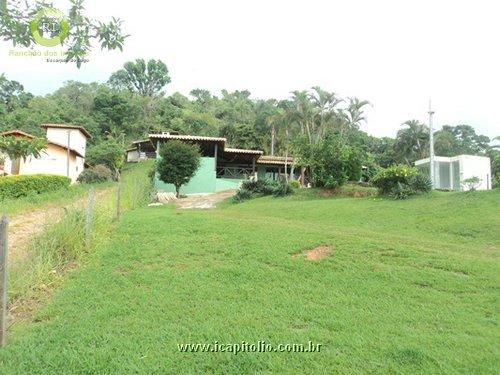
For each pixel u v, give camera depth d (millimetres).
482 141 66438
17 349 4426
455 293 6898
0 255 4547
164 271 7383
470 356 4438
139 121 64250
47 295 6121
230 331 5004
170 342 4676
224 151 31828
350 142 48625
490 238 12039
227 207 20859
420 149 50719
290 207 18078
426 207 15883
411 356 4371
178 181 24984
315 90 37312
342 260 8398
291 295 6445
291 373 4039
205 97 84000
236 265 7852
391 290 6848
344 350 4555
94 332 4898
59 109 57938
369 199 18734
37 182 20984
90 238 8695
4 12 2910
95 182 32562
